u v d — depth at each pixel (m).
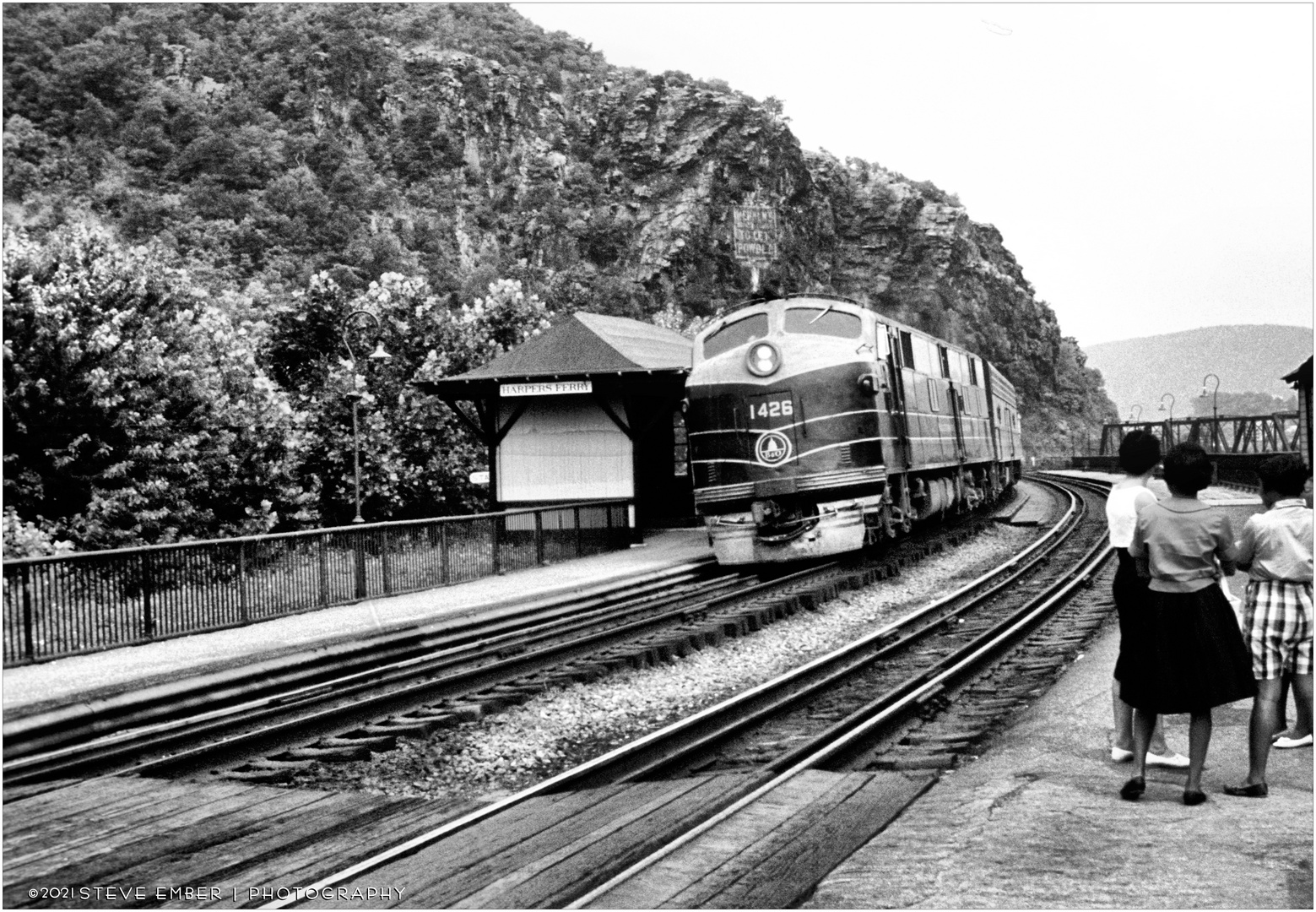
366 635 13.16
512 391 23.12
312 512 27.48
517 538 20.11
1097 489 44.84
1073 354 198.25
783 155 136.00
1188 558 6.13
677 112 131.12
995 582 18.41
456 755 9.02
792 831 6.04
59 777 8.23
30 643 11.52
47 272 24.34
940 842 5.82
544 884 5.34
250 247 76.88
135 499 22.19
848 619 15.51
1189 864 5.28
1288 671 6.94
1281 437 52.19
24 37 80.56
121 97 84.19
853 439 18.45
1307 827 5.75
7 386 21.27
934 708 9.65
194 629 13.51
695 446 19.47
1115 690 7.30
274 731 9.03
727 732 8.84
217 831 6.64
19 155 72.94
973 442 28.98
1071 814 6.17
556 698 10.78
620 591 17.64
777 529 18.89
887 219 154.00
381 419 30.91
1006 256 191.50
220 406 25.56
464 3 148.00
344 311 33.59
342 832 6.59
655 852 5.73
